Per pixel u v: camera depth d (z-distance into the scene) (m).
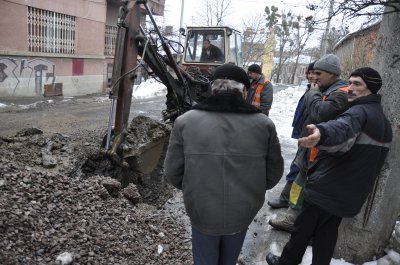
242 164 2.09
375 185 2.94
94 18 14.98
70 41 13.98
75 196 3.58
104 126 8.38
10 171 3.69
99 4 15.12
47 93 13.04
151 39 5.34
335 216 2.62
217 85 2.13
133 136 5.27
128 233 3.36
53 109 10.45
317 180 2.57
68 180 3.88
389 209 3.00
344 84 3.11
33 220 2.94
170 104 6.55
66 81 13.92
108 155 4.45
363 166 2.43
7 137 5.08
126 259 2.96
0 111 9.51
